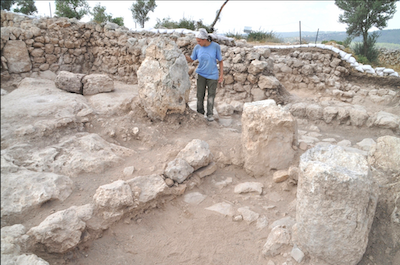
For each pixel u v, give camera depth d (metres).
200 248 2.39
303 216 2.07
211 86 4.73
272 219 2.75
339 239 1.95
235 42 8.50
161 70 4.10
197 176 3.32
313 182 1.94
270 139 3.35
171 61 4.11
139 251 2.32
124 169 3.14
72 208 2.37
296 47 10.71
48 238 2.05
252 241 2.47
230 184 3.38
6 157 2.70
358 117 5.52
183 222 2.70
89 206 2.46
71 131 3.60
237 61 6.46
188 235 2.53
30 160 2.87
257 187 3.25
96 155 3.21
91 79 5.11
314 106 6.02
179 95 4.28
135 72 7.31
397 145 2.77
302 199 2.08
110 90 5.43
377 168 2.77
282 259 2.22
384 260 2.14
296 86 9.15
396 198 2.40
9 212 2.25
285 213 2.84
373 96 7.67
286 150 3.40
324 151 2.26
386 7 12.45
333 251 2.01
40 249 2.06
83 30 7.54
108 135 3.82
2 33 5.75
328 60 9.56
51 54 6.81
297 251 2.18
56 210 2.41
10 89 5.02
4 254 1.77
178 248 2.38
